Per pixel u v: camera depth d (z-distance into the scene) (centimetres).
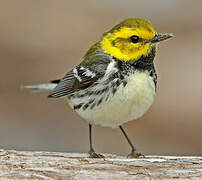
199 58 1738
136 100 912
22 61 1744
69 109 1549
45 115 1520
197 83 1614
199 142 1432
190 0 2128
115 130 1486
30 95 1603
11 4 2066
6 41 1841
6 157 873
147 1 2130
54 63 1728
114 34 948
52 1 2117
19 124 1473
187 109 1530
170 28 1933
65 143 1417
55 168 861
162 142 1438
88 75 950
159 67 1688
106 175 859
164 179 852
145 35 927
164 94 1582
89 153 944
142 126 1501
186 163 875
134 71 919
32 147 1388
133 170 867
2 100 1562
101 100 928
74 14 2023
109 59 943
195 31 1909
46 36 1880
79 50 1794
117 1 2139
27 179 842
